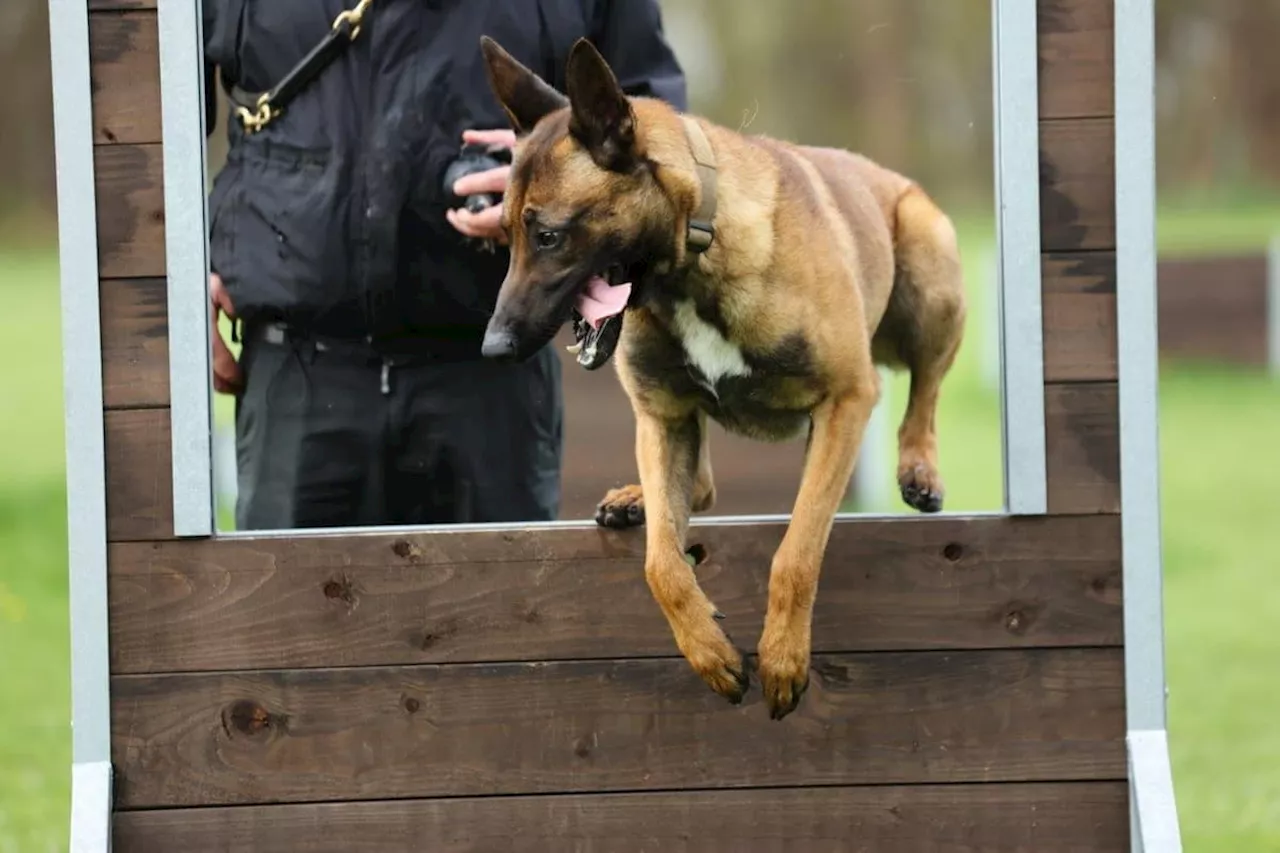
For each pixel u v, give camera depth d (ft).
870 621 23.59
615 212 22.17
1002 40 23.22
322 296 26.81
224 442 41.68
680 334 23.20
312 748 23.34
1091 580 23.52
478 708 23.47
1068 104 23.27
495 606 23.50
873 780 23.52
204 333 23.08
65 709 39.75
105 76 22.93
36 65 142.82
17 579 53.16
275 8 26.81
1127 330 23.32
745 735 23.50
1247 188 157.38
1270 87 159.22
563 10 27.61
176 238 22.97
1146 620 23.36
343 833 23.35
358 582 23.39
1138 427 23.34
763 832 23.48
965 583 23.58
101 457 23.07
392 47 26.53
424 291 27.04
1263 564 56.08
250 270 27.20
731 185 22.77
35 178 143.84
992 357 83.46
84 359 23.00
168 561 23.22
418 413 27.86
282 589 23.31
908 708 23.56
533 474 28.89
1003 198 23.36
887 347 29.37
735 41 127.65
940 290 28.45
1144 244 23.25
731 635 23.75
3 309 113.91
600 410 45.32
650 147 22.36
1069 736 23.50
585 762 23.48
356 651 23.39
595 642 23.52
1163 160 158.92
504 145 26.50
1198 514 63.36
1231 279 92.99
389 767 23.39
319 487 28.07
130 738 23.20
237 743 23.27
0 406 83.30
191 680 23.24
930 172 131.03
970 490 58.90
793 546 22.57
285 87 26.78
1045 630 23.54
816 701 23.53
